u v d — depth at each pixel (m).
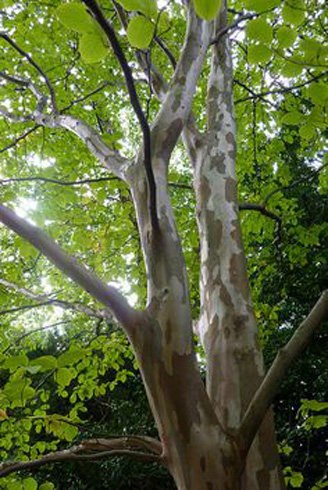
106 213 5.05
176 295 1.58
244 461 1.40
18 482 1.92
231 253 2.38
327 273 7.71
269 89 4.29
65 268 1.52
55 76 4.93
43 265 5.59
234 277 2.29
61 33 4.56
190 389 1.45
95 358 4.61
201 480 1.34
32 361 1.36
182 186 3.69
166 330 1.52
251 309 2.21
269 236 5.13
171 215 1.78
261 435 1.86
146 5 1.00
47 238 1.56
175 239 1.71
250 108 4.99
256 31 1.40
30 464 1.54
